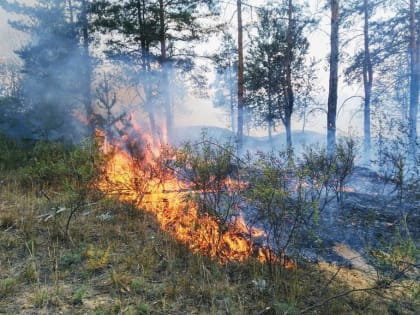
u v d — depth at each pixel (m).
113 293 2.99
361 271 3.78
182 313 2.78
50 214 4.77
